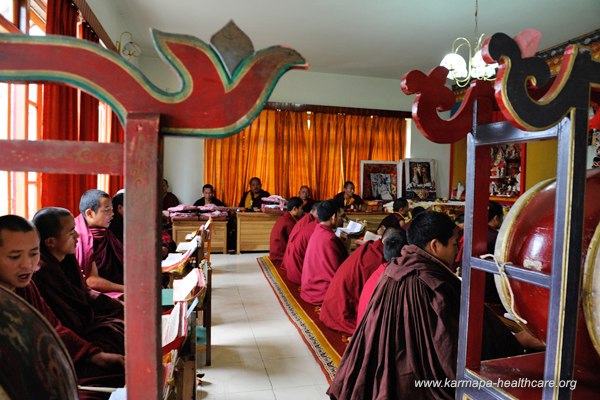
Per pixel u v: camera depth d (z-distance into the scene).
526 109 0.64
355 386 1.50
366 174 7.20
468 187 0.91
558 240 0.67
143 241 0.55
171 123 0.55
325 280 3.48
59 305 1.64
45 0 2.66
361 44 5.51
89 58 0.55
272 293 3.90
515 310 0.93
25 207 2.56
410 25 4.82
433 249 1.55
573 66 0.65
